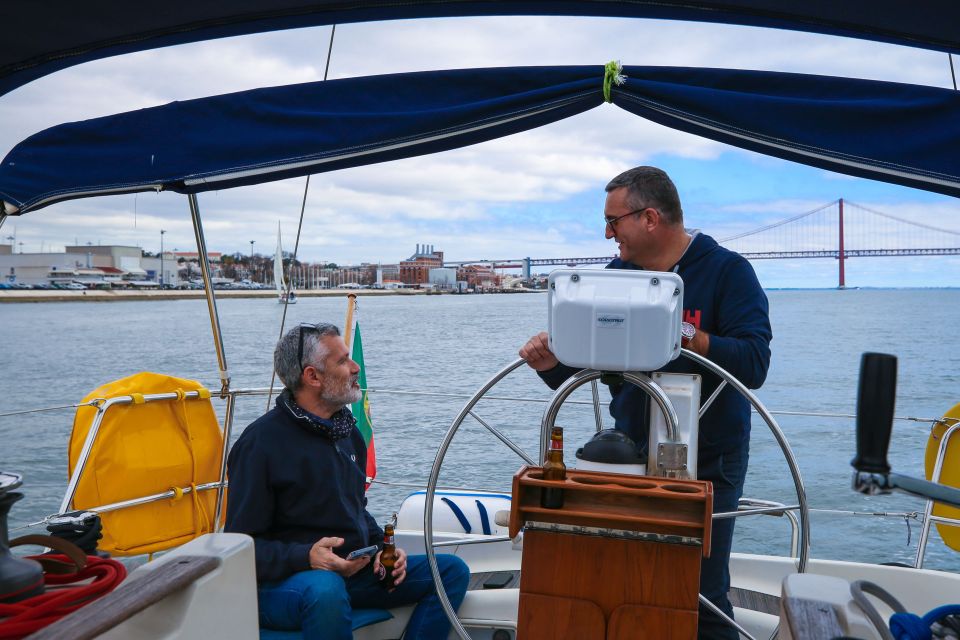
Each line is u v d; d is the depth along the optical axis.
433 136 2.32
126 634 1.26
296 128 2.36
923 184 2.18
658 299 1.54
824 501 6.43
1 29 2.19
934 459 2.79
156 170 2.43
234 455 2.17
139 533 2.54
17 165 2.47
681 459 1.64
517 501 1.54
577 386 1.70
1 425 10.63
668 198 2.05
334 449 2.21
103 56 2.42
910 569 2.46
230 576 1.36
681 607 1.57
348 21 2.35
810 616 1.02
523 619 1.63
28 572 1.20
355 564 2.05
